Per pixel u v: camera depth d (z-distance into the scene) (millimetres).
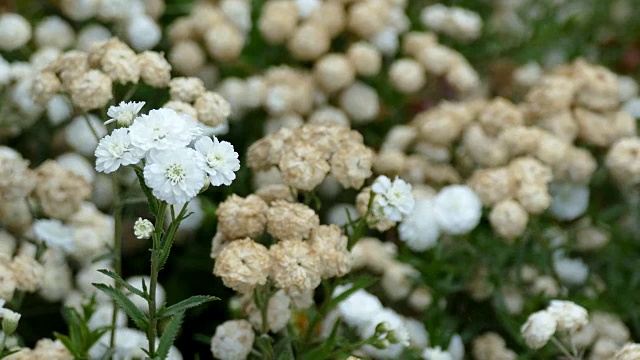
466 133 634
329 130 528
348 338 554
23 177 547
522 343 565
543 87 637
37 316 597
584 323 531
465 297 600
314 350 518
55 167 561
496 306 582
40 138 638
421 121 649
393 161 630
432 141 639
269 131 653
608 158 611
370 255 602
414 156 642
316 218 509
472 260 594
